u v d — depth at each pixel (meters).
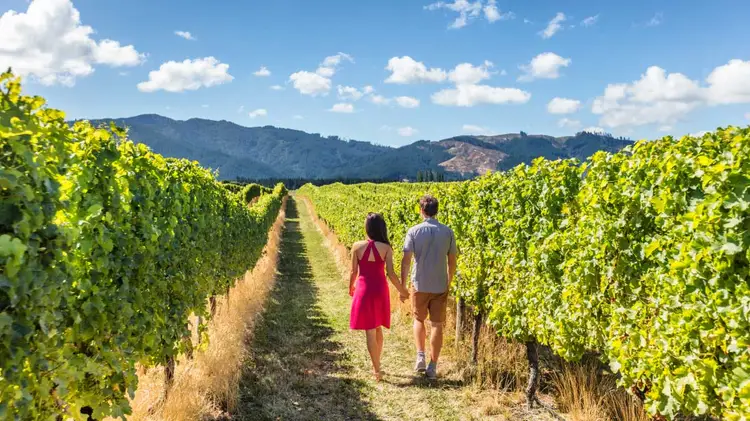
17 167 2.09
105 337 3.16
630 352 3.56
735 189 2.56
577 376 5.02
